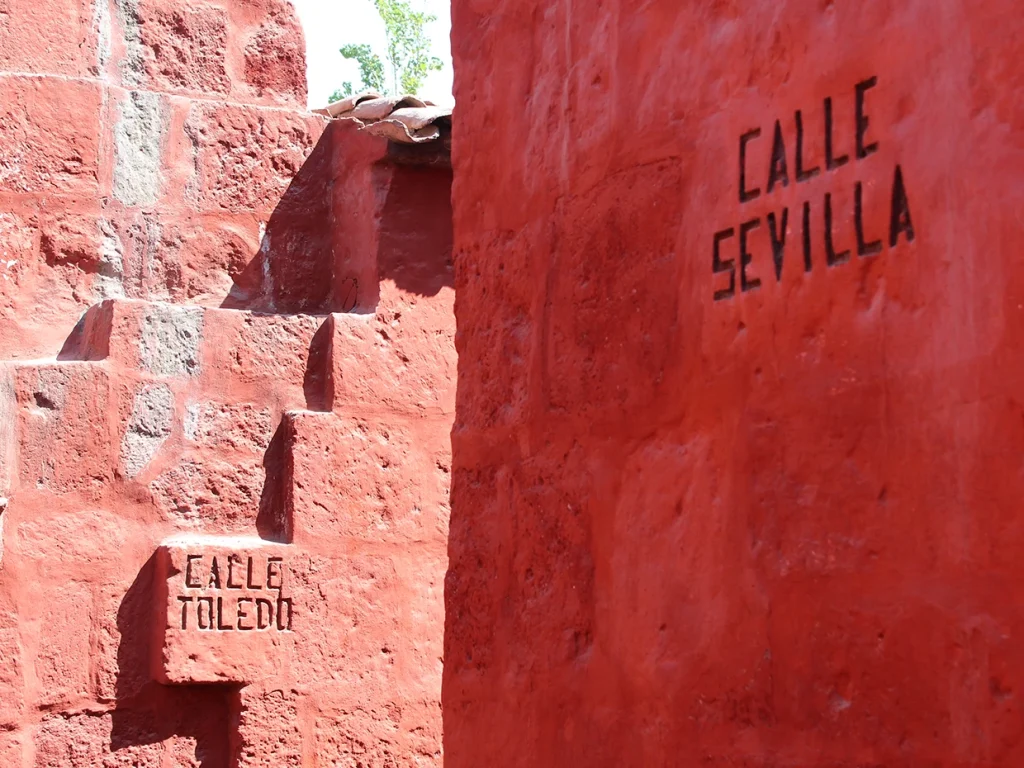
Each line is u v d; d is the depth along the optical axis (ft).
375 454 16.06
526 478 8.51
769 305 6.20
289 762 15.08
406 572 16.05
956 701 5.01
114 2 17.15
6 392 14.53
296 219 17.72
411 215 16.79
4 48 16.58
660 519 7.02
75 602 14.60
